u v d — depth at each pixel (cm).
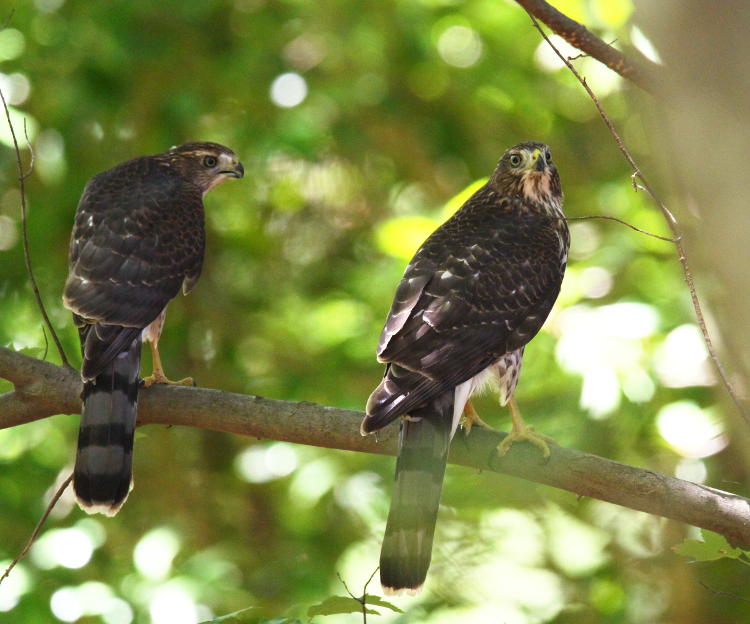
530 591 1145
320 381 1362
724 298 379
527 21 1362
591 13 1141
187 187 895
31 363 708
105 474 692
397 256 1180
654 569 1108
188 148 917
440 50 1384
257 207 1512
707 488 613
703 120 349
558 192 824
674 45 350
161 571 1177
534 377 1134
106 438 696
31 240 1306
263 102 1416
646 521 1147
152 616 1130
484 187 831
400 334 693
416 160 1505
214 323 1476
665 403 1059
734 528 605
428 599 1093
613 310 1059
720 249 356
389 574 628
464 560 1120
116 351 735
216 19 1417
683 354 1019
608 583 1127
